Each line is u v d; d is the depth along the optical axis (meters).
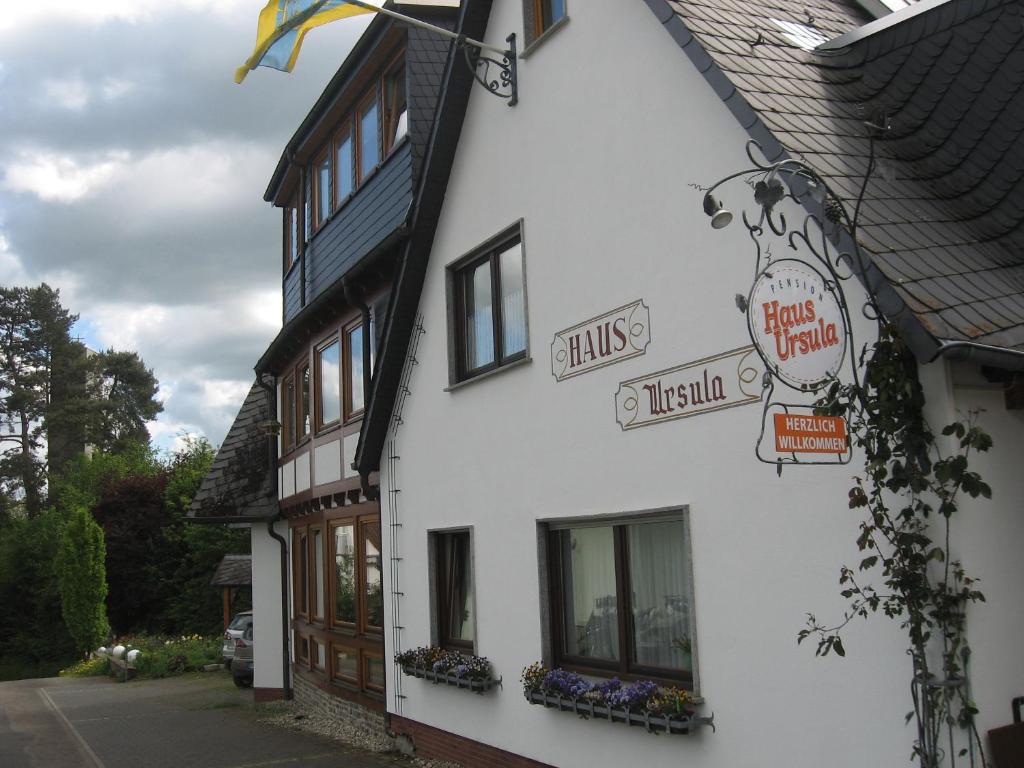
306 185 16.48
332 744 12.89
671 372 7.30
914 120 6.78
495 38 9.90
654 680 7.59
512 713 9.20
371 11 9.42
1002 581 5.27
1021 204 6.00
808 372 5.35
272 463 18.41
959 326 5.04
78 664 35.72
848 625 5.78
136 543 42.25
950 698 5.12
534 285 9.05
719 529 6.78
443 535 10.95
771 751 6.27
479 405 9.99
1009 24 6.62
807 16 8.29
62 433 62.94
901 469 5.24
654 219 7.53
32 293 64.56
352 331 13.96
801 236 5.62
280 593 18.78
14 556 45.91
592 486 8.18
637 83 7.75
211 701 20.02
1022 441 5.44
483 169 10.02
